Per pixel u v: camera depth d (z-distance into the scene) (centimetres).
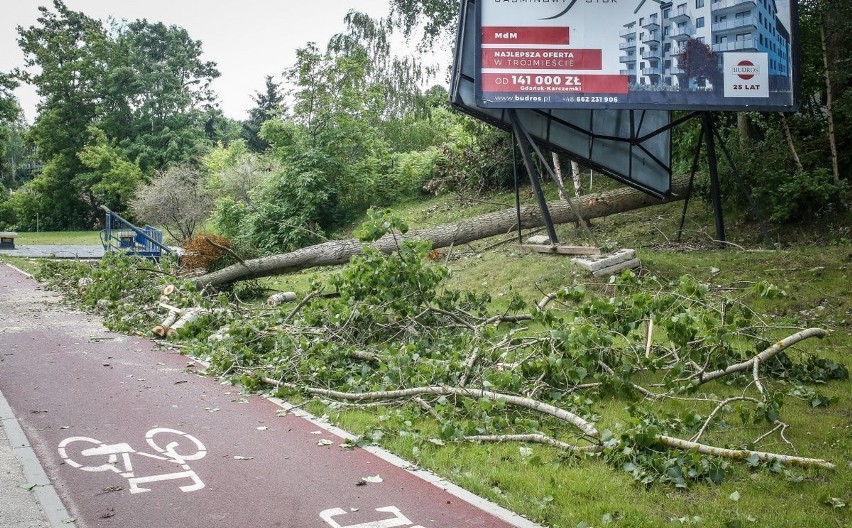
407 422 707
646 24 1422
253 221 2878
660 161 1734
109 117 5972
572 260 1406
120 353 1088
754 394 803
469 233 1803
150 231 2538
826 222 1616
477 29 1416
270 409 794
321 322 1071
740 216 1766
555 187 2541
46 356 1063
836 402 757
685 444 599
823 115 1912
